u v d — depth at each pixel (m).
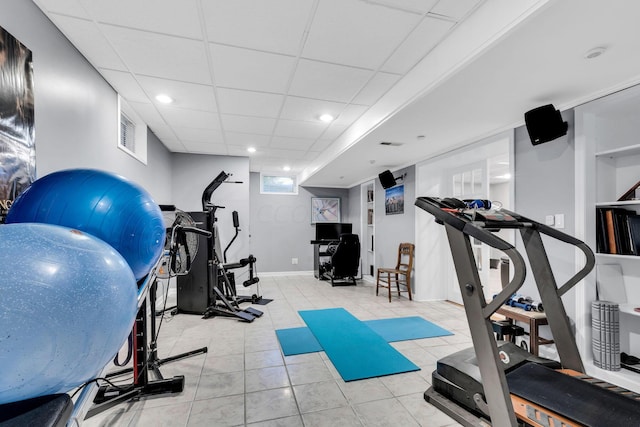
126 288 0.83
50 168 1.71
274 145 4.56
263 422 1.65
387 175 4.62
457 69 1.84
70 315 0.66
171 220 2.17
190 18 1.75
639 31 1.46
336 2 1.62
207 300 3.71
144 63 2.22
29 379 0.64
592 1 1.26
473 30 1.71
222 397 1.89
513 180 2.83
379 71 2.36
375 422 1.66
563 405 1.31
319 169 5.28
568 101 2.30
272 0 1.60
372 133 3.13
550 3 1.28
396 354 2.53
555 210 2.44
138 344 1.90
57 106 1.79
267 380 2.11
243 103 2.97
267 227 6.87
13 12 1.40
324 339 2.88
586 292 2.18
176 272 2.20
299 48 2.05
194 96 2.80
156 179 4.10
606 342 2.05
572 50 1.63
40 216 1.01
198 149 4.79
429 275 4.55
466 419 1.61
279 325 3.32
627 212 2.12
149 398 1.87
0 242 0.66
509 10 1.46
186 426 1.62
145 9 1.66
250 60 2.20
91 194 1.08
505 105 2.39
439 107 2.44
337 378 2.14
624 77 1.93
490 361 1.21
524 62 1.76
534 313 2.28
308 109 3.13
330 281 6.07
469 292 1.29
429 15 1.72
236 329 3.18
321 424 1.64
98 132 2.34
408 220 4.78
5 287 0.60
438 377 1.85
